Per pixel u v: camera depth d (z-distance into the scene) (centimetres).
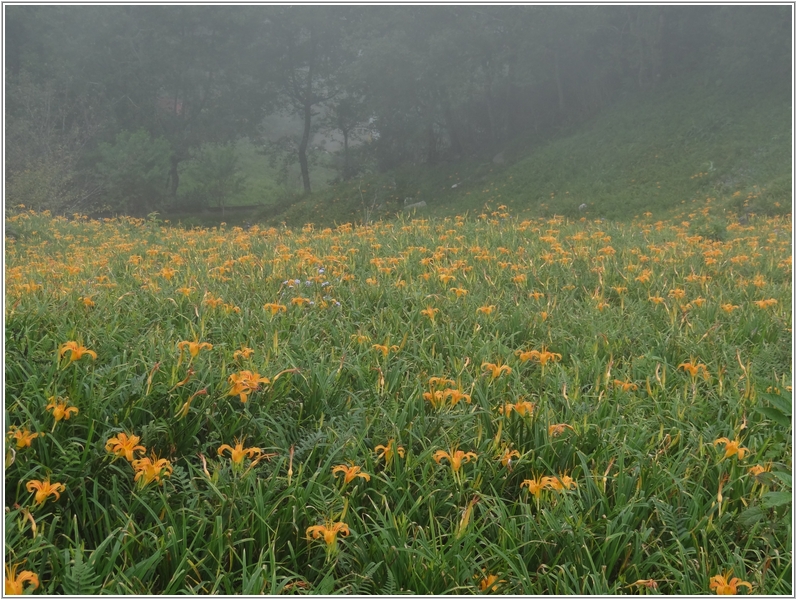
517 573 250
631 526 285
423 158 4756
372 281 620
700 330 526
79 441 296
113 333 438
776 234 1143
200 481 294
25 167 3388
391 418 345
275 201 4825
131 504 271
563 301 610
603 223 1324
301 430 340
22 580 221
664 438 346
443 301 579
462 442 331
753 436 353
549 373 431
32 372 343
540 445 328
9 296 540
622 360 468
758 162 2691
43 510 272
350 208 4009
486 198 3441
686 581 250
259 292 604
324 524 263
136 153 4381
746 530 289
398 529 270
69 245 1178
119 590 231
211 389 340
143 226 1503
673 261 795
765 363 462
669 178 2888
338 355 441
